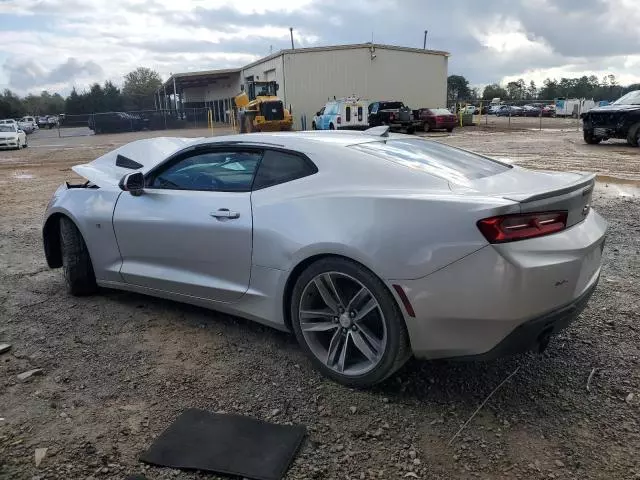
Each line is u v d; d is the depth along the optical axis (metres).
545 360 3.33
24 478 2.35
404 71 38.62
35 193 11.05
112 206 4.15
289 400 2.96
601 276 4.76
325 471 2.39
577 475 2.34
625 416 2.74
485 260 2.54
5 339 3.76
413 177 2.98
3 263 5.71
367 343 3.00
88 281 4.54
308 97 36.44
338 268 2.95
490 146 18.89
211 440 2.59
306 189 3.17
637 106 16.94
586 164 12.73
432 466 2.42
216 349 3.59
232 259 3.45
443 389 3.05
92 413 2.85
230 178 3.58
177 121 45.53
